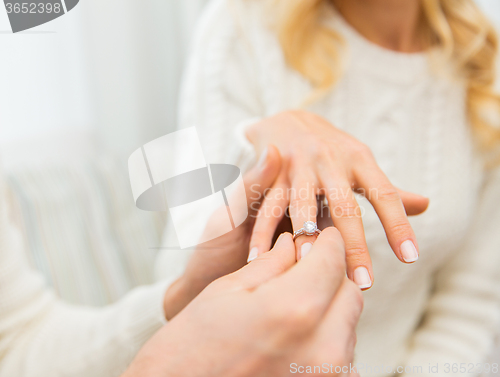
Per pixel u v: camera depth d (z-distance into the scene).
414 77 0.77
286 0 0.73
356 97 0.76
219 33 0.76
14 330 0.60
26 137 1.13
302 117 0.59
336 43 0.75
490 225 0.88
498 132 0.81
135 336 0.58
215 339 0.39
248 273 0.42
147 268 1.09
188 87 0.78
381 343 0.81
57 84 1.21
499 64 0.86
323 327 0.39
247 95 0.76
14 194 0.96
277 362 0.38
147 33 1.49
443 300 0.90
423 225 0.74
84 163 1.15
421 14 0.81
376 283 0.73
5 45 1.08
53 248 0.95
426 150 0.79
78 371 0.58
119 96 1.39
